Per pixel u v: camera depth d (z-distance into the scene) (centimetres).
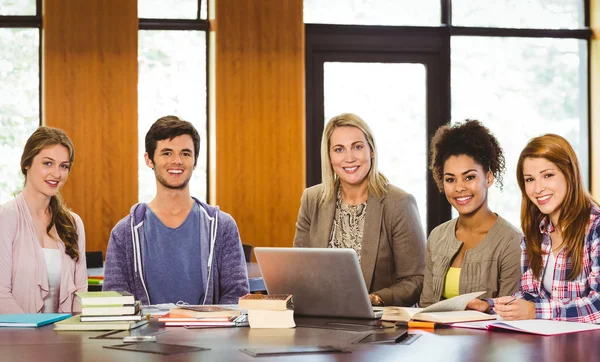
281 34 693
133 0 679
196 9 716
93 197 673
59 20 668
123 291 310
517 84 744
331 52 722
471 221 330
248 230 690
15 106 692
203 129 717
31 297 345
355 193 358
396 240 349
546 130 748
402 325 273
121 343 241
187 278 333
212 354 222
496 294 320
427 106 729
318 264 284
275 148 693
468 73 738
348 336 252
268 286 299
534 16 743
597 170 734
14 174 693
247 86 690
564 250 291
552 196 289
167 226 335
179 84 715
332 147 352
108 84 676
